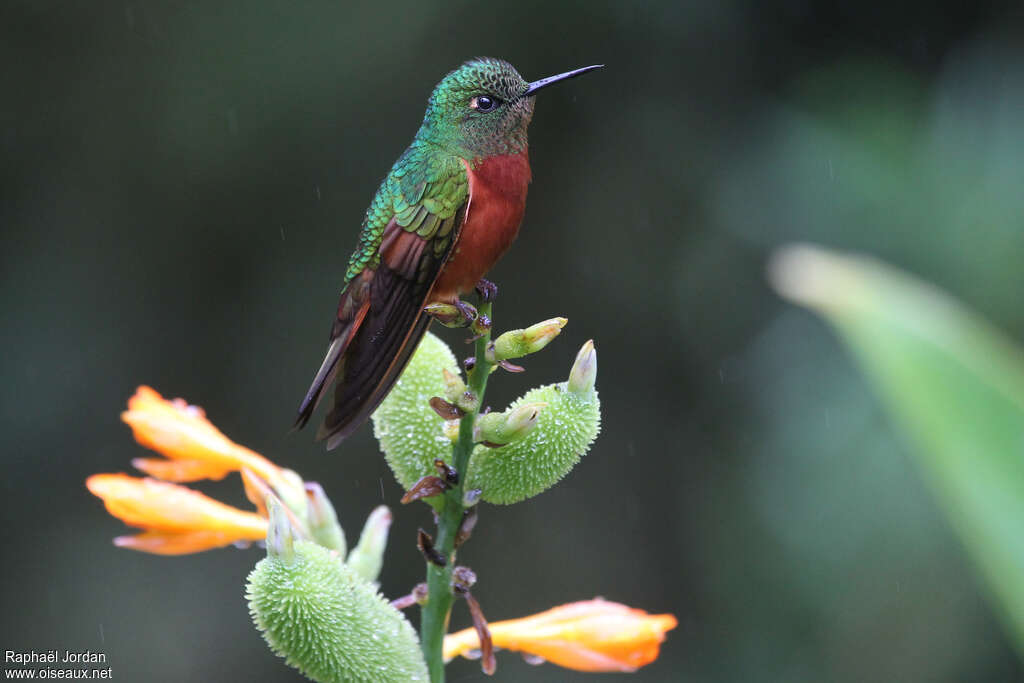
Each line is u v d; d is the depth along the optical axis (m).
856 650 10.12
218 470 3.94
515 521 13.36
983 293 9.82
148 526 3.78
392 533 13.02
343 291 3.77
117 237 13.02
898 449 9.91
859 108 11.12
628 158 13.26
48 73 12.81
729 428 12.40
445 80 3.87
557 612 3.66
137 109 12.87
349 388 3.42
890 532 9.90
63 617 12.38
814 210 10.83
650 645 3.61
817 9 12.80
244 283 13.23
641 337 13.22
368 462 13.18
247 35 12.67
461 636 3.58
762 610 11.05
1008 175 10.12
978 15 12.05
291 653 2.92
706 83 13.16
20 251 12.80
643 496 13.09
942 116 10.76
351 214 13.01
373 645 2.91
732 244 12.09
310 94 12.72
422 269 3.61
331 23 12.56
